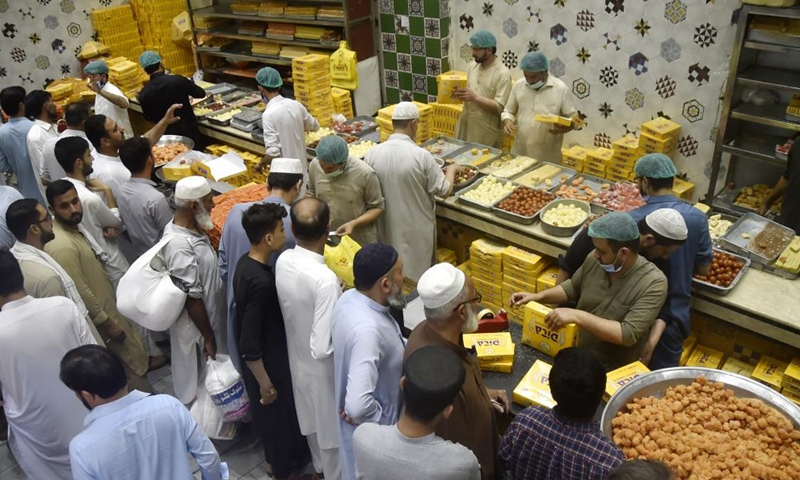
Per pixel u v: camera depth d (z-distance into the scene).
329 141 3.99
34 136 5.32
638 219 3.30
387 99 7.57
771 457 2.20
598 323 2.76
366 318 2.52
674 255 3.13
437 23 6.61
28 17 8.26
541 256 4.23
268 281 3.05
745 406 2.36
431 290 2.23
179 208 3.43
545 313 2.83
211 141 7.16
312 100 6.52
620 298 2.91
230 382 3.45
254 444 3.91
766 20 4.33
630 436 2.26
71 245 3.65
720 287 3.39
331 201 4.27
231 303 3.26
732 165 5.16
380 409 2.47
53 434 3.22
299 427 3.55
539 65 5.06
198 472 3.68
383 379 2.59
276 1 7.84
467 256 5.03
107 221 4.17
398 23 6.95
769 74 4.56
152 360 4.59
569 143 6.30
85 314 3.53
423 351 1.98
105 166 4.47
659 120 5.42
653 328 3.12
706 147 5.32
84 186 4.13
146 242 4.21
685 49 5.11
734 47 4.44
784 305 3.32
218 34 8.35
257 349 3.08
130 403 2.27
